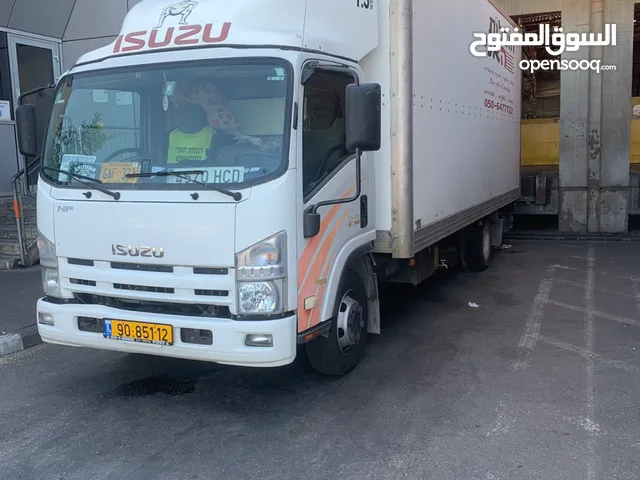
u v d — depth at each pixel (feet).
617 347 19.45
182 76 14.01
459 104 22.89
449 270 31.99
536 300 25.67
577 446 12.94
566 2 43.65
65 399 15.85
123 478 11.97
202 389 16.42
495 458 12.49
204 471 12.19
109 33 36.81
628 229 46.29
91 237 14.12
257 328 12.88
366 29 16.55
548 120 56.90
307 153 13.89
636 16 56.95
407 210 17.42
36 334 20.35
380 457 12.63
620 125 43.65
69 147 14.90
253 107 13.47
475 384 16.53
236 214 12.85
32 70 36.88
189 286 13.28
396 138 17.20
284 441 13.41
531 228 48.01
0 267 29.63
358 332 17.26
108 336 14.16
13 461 12.66
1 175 35.27
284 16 14.26
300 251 13.61
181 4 15.02
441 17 20.20
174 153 13.83
